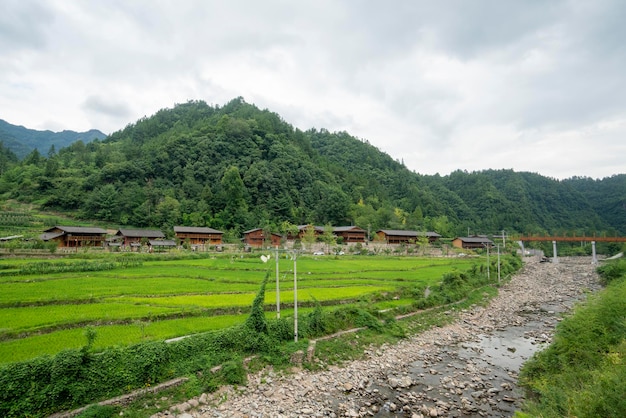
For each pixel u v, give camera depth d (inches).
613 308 1288.1
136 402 950.4
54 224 5064.0
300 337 1422.2
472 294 2600.9
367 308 1782.7
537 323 2078.0
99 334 1240.8
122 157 7534.5
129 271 2559.1
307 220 6904.5
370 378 1267.2
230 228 6122.1
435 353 1544.0
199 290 2006.6
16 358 1009.5
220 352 1187.3
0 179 6412.4
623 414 722.2
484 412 1042.1
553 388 1019.9
